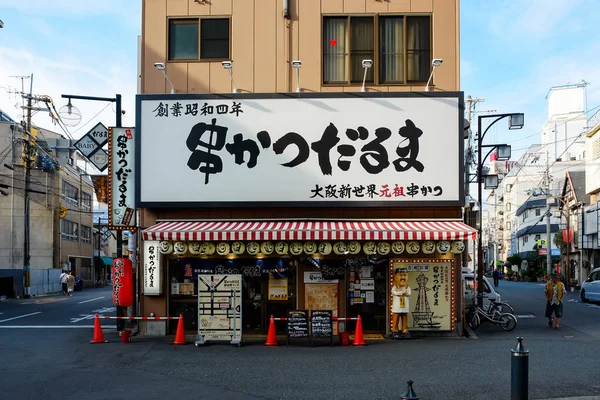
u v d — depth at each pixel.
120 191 14.89
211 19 15.44
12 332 15.48
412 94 14.55
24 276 33.84
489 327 17.16
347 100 14.60
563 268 52.88
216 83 15.24
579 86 61.62
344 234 13.38
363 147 14.52
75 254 47.91
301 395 8.27
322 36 15.29
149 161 14.77
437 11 15.20
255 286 14.81
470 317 16.31
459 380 9.18
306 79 15.15
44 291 37.56
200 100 14.80
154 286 14.47
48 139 41.81
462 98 14.58
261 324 14.69
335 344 13.19
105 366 10.53
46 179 40.31
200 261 14.88
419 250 14.42
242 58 15.23
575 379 9.27
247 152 14.65
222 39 15.40
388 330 14.45
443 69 15.01
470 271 23.52
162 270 14.66
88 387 8.79
